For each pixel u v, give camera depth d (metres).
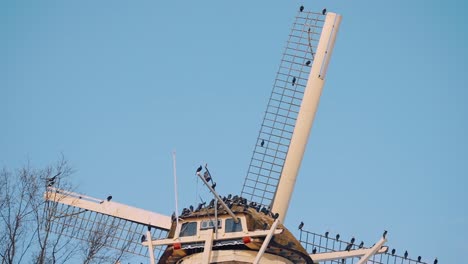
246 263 81.00
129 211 91.88
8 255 75.62
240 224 81.25
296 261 83.31
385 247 86.56
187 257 83.62
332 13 100.50
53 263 76.75
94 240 87.25
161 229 92.12
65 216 88.38
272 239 81.25
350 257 85.56
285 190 93.06
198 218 83.06
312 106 96.69
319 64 98.56
